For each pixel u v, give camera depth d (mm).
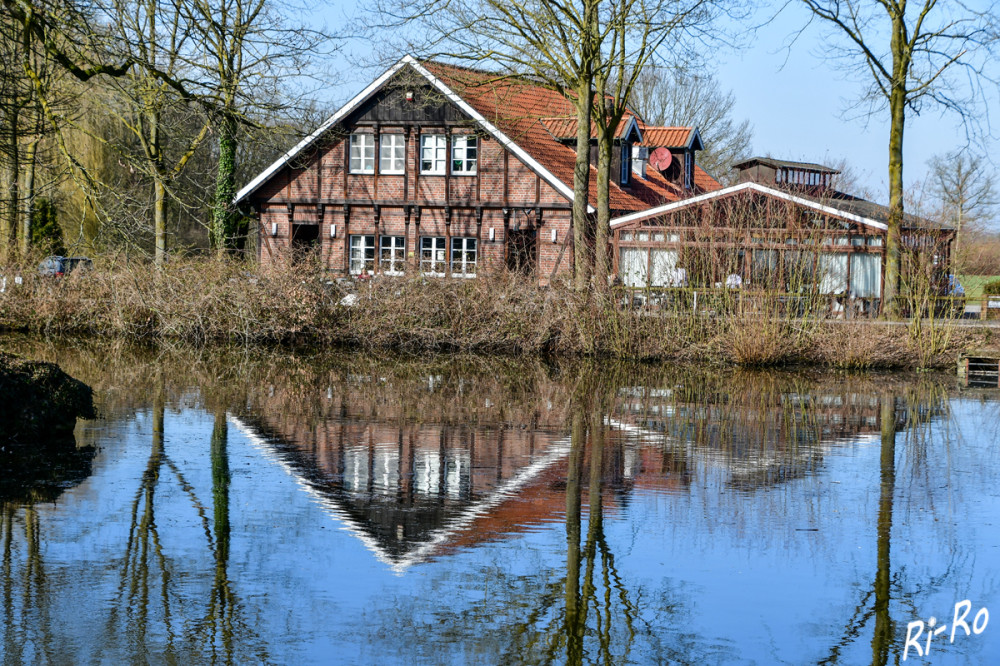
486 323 25219
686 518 9164
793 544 8391
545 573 7621
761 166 44219
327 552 8023
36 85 15438
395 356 23781
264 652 6168
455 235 37531
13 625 6473
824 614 6902
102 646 6195
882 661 6215
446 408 15547
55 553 7852
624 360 23781
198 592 7105
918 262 23703
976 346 23094
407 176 37719
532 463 11461
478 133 34875
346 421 14078
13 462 10883
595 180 37656
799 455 12188
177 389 16719
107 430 12820
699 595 7223
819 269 23844
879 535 8688
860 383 20469
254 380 18281
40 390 12359
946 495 10164
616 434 13477
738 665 6133
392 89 37375
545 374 20734
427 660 6098
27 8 14078
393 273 26234
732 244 23828
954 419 15484
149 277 25906
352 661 6078
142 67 16844
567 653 6242
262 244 38438
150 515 8930
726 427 14234
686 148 44719
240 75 18453
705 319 23688
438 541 8359
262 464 11070
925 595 7281
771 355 23031
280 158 37750
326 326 25875
